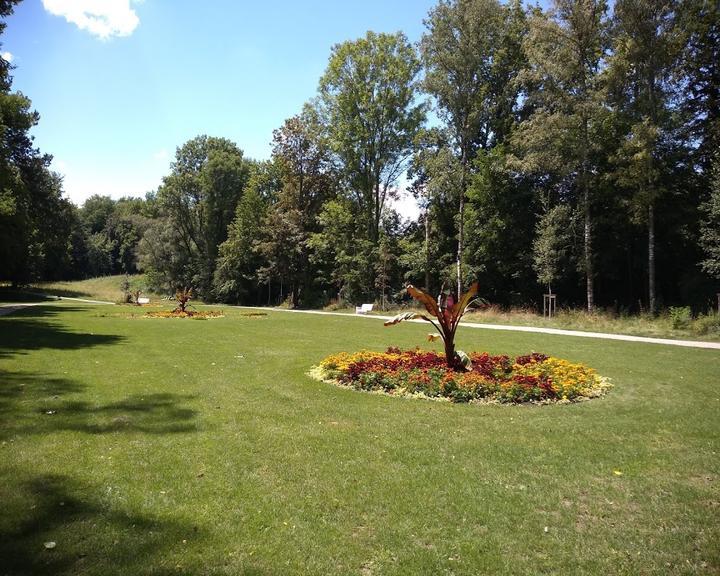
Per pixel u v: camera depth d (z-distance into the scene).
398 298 38.97
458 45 30.92
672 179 26.62
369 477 4.63
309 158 44.03
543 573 3.20
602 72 25.94
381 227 42.53
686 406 7.55
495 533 3.69
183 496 4.09
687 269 28.31
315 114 43.69
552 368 9.61
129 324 19.61
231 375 9.20
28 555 3.14
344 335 17.45
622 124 27.39
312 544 3.46
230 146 61.59
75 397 7.04
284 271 44.06
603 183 27.64
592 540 3.61
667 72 24.83
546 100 26.81
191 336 15.80
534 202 32.72
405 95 39.78
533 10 29.94
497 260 34.53
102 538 3.39
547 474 4.80
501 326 23.30
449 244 38.31
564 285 34.06
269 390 8.05
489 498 4.25
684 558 3.38
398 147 40.72
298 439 5.64
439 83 31.58
